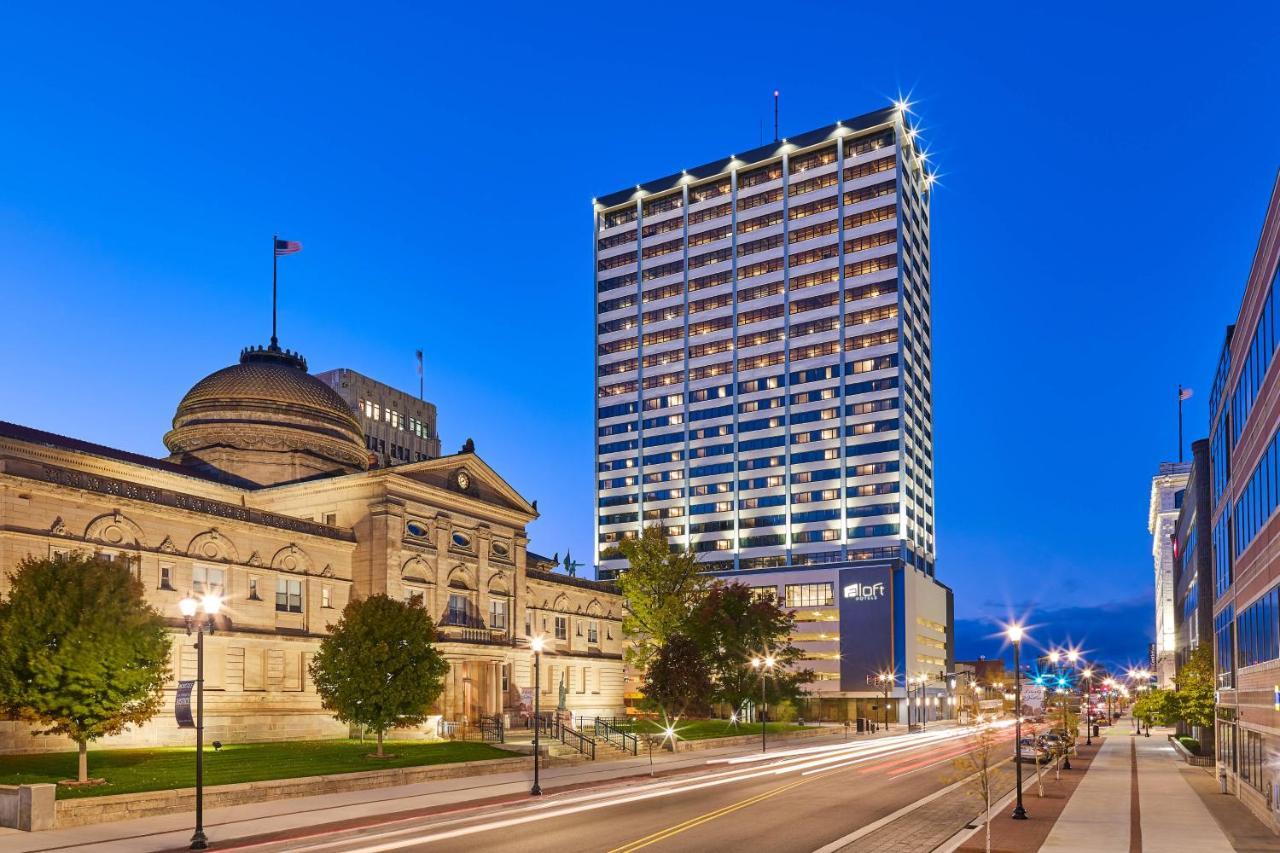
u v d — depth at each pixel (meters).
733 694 92.00
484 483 77.00
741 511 164.00
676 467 171.25
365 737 62.19
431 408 147.88
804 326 164.00
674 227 179.38
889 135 162.62
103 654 36.84
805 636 146.50
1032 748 61.34
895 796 43.69
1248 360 45.47
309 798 40.12
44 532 49.38
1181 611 100.88
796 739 93.88
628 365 179.50
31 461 49.94
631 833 31.88
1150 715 79.19
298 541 63.34
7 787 32.09
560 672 86.75
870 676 141.12
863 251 161.25
